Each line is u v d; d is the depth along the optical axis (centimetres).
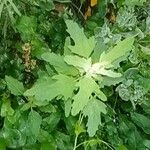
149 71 56
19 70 52
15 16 52
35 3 54
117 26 58
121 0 59
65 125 52
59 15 58
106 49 38
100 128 52
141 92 54
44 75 46
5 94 49
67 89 34
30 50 51
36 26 52
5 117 47
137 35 56
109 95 53
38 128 45
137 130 56
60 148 49
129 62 55
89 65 35
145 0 57
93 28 59
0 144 46
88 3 63
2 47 53
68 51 38
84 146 49
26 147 48
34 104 46
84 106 34
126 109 56
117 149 52
